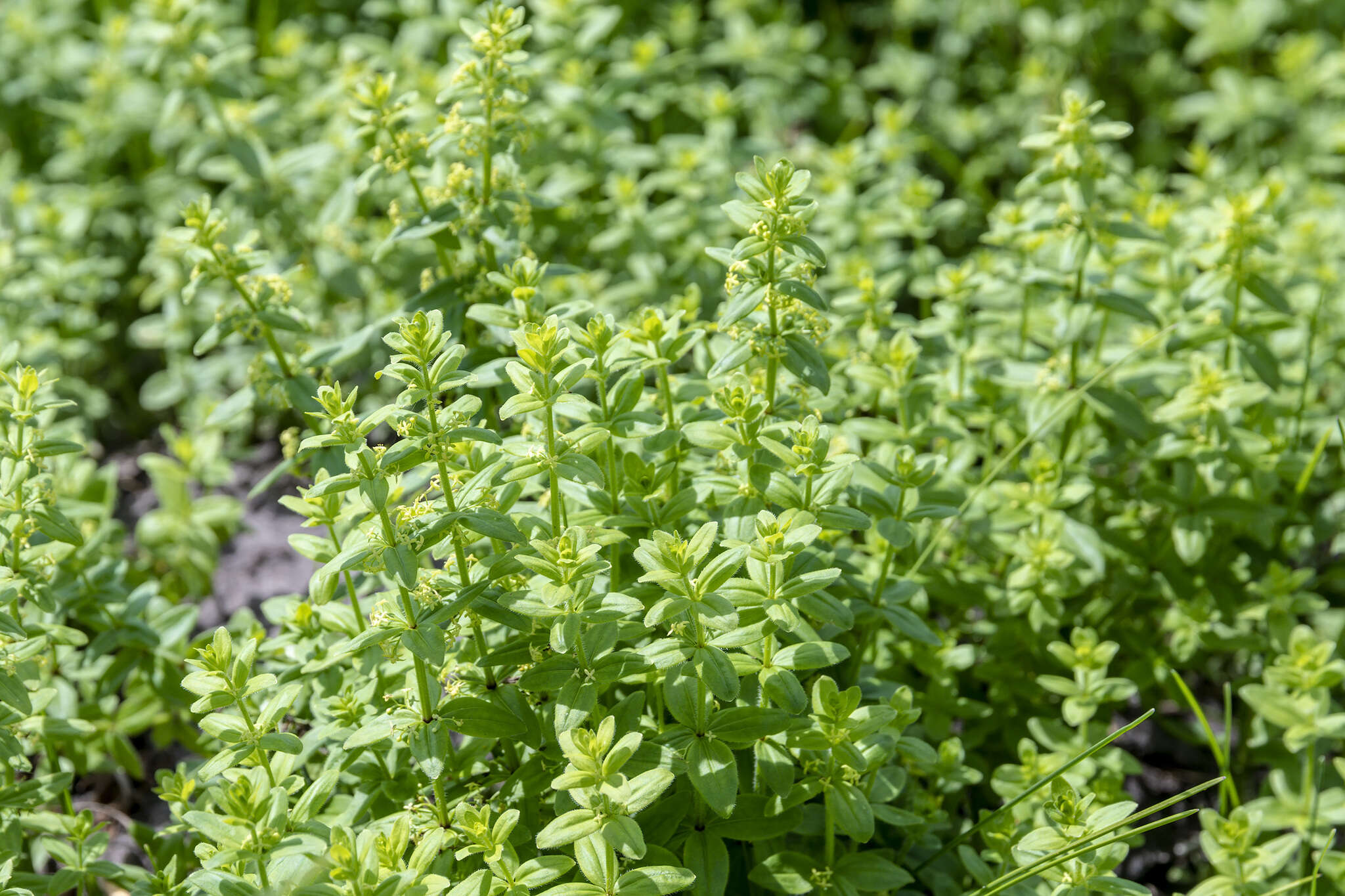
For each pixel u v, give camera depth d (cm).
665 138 127
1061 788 83
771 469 80
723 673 76
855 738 77
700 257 104
